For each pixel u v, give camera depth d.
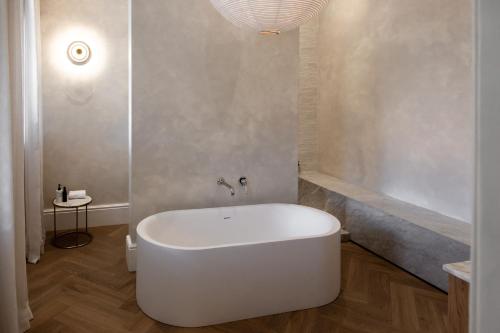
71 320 2.36
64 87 3.95
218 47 3.29
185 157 3.28
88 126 4.08
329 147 4.89
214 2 2.37
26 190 3.17
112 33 4.05
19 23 2.11
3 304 1.85
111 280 2.93
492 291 0.38
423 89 3.41
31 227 3.20
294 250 2.50
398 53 3.69
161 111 3.16
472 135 0.40
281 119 3.57
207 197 3.38
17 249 2.15
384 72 3.88
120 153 4.23
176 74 3.18
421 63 3.42
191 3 3.17
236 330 2.30
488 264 0.38
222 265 2.35
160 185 3.22
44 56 3.85
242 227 3.25
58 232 4.01
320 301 2.59
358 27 4.25
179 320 2.33
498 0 0.37
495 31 0.37
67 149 4.03
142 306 2.49
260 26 2.36
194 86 3.24
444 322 2.39
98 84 4.06
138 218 3.18
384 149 3.93
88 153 4.11
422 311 2.53
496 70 0.37
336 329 2.32
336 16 4.64
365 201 3.69
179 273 2.30
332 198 4.14
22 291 2.19
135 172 3.14
